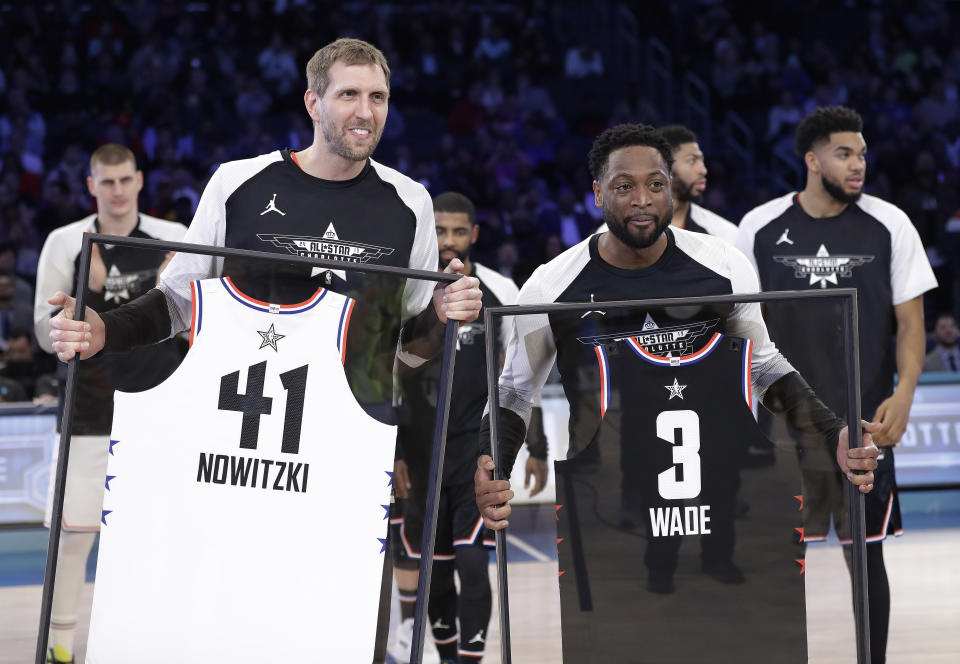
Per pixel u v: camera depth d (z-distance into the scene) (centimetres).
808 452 396
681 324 400
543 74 2223
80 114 1923
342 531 385
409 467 400
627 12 2394
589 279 435
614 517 399
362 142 412
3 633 682
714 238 443
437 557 604
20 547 967
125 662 375
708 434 399
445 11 2291
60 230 664
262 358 387
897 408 568
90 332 378
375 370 393
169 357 390
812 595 394
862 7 2388
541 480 404
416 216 441
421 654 383
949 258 1748
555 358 409
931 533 1034
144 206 1786
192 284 388
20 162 1814
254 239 424
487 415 420
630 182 410
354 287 393
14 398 1034
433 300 397
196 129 1928
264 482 383
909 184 1836
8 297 1234
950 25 2373
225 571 379
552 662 393
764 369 400
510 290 650
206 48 2128
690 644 394
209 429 383
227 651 377
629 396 401
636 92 2102
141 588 377
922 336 588
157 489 380
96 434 388
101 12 2125
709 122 2145
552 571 399
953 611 750
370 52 414
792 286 602
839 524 395
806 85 2181
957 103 2123
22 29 2069
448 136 1891
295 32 2184
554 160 2011
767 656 393
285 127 2008
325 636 380
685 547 396
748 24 2358
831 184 585
